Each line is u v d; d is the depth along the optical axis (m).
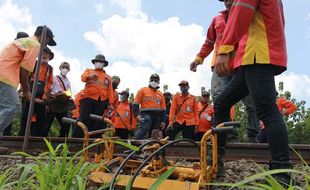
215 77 6.19
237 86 3.60
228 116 3.84
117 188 2.96
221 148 3.89
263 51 3.16
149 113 9.93
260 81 3.18
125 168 3.24
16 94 5.42
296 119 22.20
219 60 3.33
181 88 9.83
